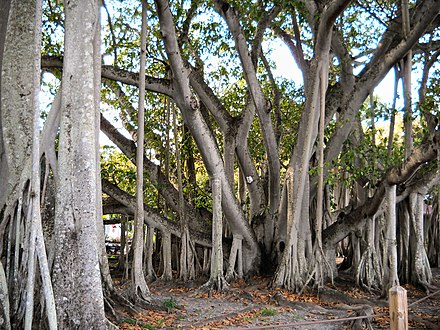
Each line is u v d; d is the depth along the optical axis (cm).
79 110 762
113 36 1473
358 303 1190
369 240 1410
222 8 1358
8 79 860
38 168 737
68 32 781
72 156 752
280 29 1706
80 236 736
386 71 1359
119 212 1630
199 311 1097
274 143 1527
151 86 1359
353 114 1438
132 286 1121
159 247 1908
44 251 712
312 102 1295
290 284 1327
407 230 1437
